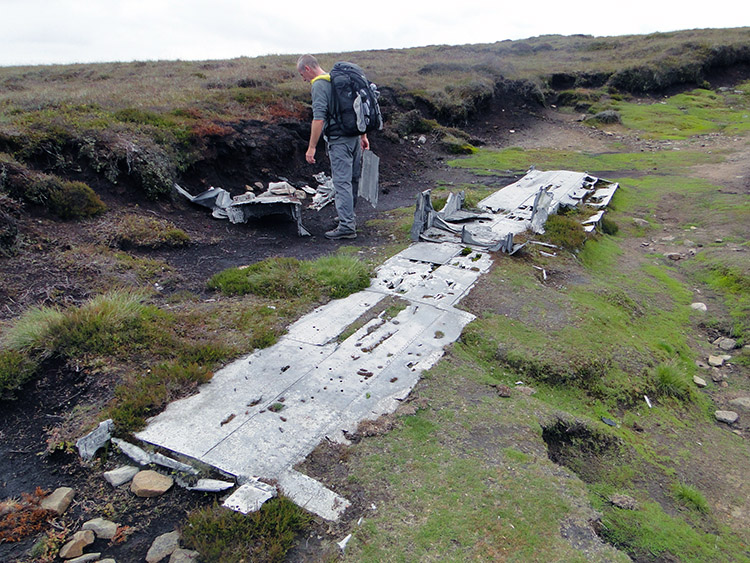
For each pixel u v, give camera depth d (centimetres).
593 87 2098
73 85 1381
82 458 305
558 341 457
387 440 323
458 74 1942
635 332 520
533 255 641
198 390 359
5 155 615
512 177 1134
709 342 560
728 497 347
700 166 1209
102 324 400
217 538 254
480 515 271
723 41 2388
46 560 249
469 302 511
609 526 287
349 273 536
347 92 624
